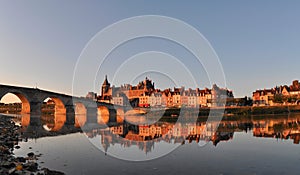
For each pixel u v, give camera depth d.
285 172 9.34
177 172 9.30
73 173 9.07
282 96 94.31
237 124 34.94
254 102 99.44
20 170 9.02
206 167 10.03
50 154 12.55
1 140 17.34
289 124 34.47
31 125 34.66
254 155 12.43
